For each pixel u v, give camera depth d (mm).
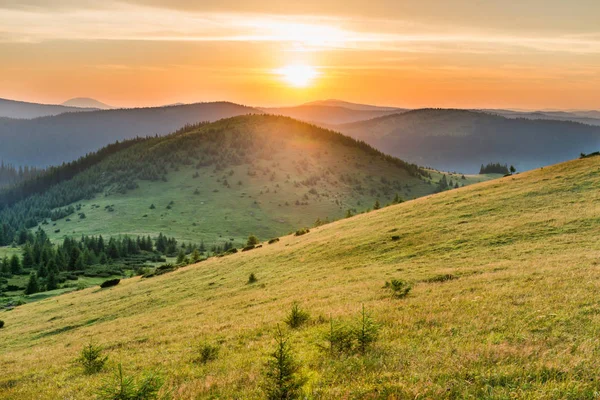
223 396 11219
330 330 15055
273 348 15758
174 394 11938
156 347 21156
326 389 9922
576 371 9398
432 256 34594
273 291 33969
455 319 15398
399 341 13617
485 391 8773
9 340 39875
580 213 37875
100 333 32156
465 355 11141
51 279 113500
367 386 9719
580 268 21891
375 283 27922
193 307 35062
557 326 12922
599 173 50812
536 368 9719
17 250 194750
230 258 64312
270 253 57594
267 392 9828
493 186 60031
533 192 49625
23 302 87125
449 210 51000
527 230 35906
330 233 60344
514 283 20391
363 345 13383
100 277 137375
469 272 26016
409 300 20469
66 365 20766
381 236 46531
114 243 188000
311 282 34219
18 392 16828
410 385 9492
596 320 12891
